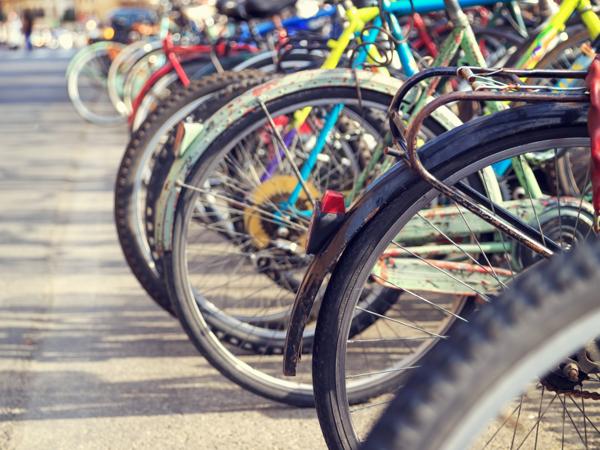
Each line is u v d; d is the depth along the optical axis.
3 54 36.59
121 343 3.96
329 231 2.26
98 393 3.42
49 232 6.00
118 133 10.72
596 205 2.01
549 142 2.14
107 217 6.41
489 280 2.73
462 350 1.25
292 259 3.49
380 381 2.94
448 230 2.76
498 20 4.71
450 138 2.18
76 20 71.94
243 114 3.06
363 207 2.22
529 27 4.69
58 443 3.02
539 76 2.10
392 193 2.21
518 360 1.24
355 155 3.60
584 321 1.26
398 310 3.82
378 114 3.19
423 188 2.20
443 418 1.21
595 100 1.99
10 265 5.22
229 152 3.22
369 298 3.05
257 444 2.97
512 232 2.17
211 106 3.39
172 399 3.35
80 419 3.20
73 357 3.80
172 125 3.79
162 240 3.12
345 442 2.31
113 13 26.77
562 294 1.26
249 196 3.43
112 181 7.72
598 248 1.29
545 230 2.65
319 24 5.31
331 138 3.58
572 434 2.73
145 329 4.14
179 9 9.27
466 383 1.22
